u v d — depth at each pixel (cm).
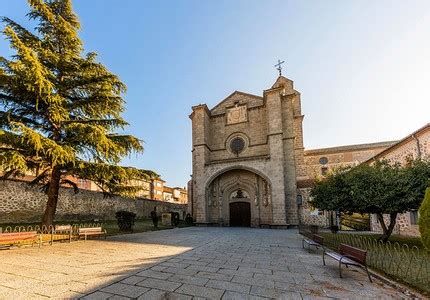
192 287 488
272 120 2397
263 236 1461
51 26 1221
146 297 428
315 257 814
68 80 1232
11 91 1054
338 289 491
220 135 2842
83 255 782
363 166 1107
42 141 908
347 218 2367
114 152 1161
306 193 2402
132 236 1382
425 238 559
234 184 2522
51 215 1134
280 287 499
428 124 1194
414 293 462
